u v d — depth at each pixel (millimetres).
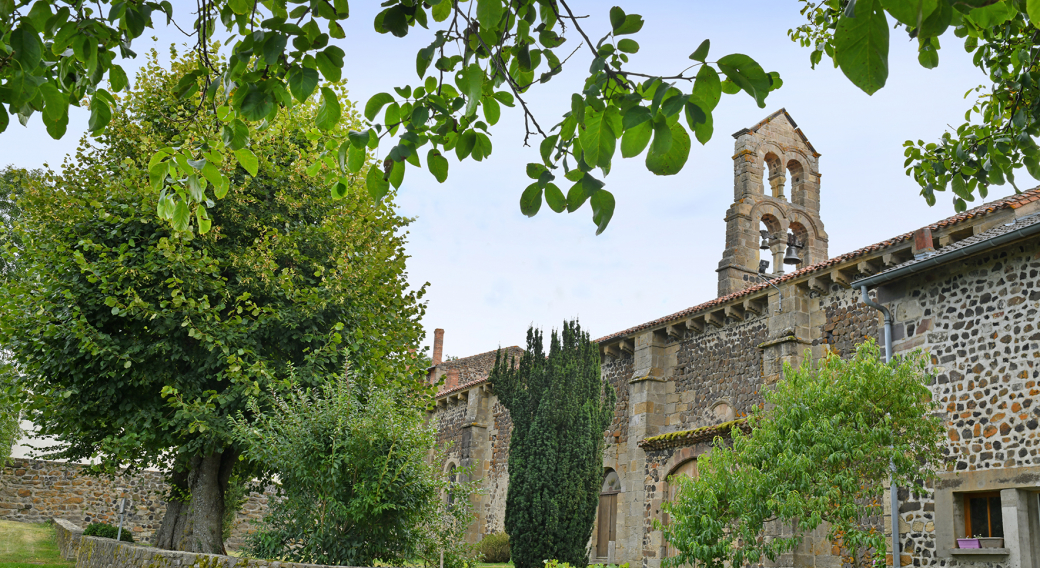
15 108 3857
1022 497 9570
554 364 14906
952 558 10094
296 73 3609
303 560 10102
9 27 3844
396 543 10484
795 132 23109
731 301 16109
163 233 12836
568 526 13977
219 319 12523
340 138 5105
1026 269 10086
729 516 10430
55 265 12727
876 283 11758
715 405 16281
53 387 13023
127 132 13586
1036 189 11578
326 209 14711
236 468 15734
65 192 13578
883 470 9789
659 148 2779
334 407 10805
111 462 14656
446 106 3805
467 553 11906
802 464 9547
